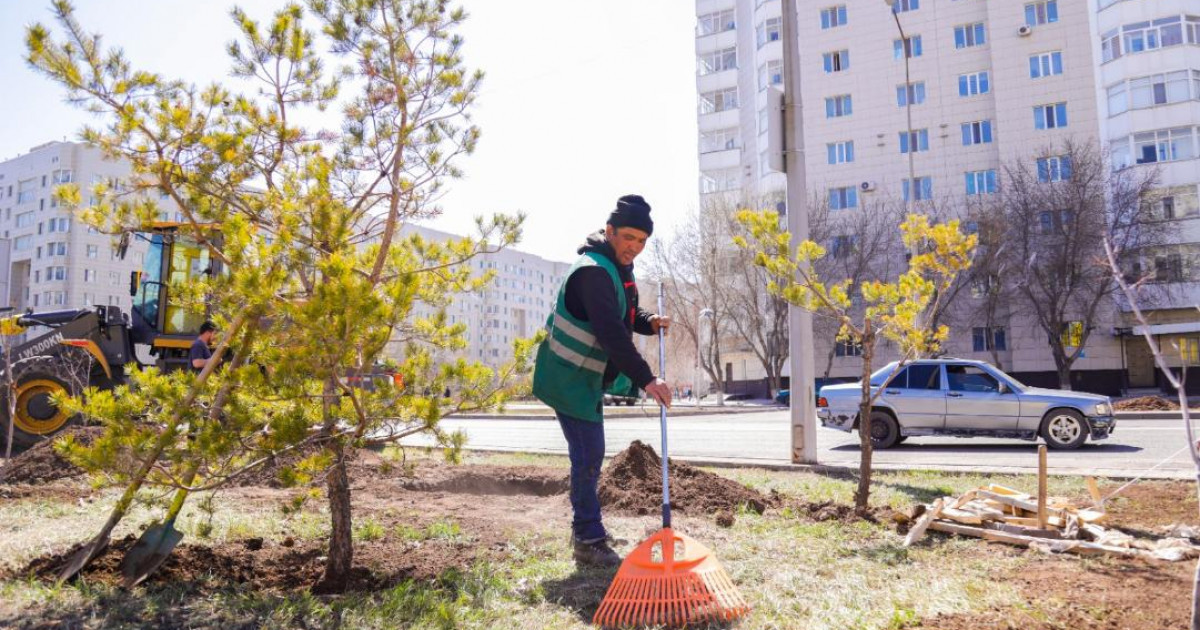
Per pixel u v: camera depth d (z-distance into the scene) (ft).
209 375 11.78
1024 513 16.07
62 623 9.98
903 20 136.56
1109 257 7.37
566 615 10.80
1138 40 115.44
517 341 12.51
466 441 12.09
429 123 14.94
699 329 133.59
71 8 12.53
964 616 10.09
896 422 40.34
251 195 13.35
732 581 12.29
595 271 13.12
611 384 14.20
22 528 15.81
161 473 11.60
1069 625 9.52
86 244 268.41
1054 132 124.06
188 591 11.60
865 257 126.11
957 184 130.52
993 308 115.44
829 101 140.15
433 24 14.88
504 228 13.92
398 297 11.01
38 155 274.57
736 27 169.48
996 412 38.65
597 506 14.12
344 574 12.39
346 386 11.35
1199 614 7.00
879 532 16.21
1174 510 18.12
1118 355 115.03
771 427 56.29
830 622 10.13
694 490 20.31
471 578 12.64
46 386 32.68
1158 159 112.78
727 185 167.94
